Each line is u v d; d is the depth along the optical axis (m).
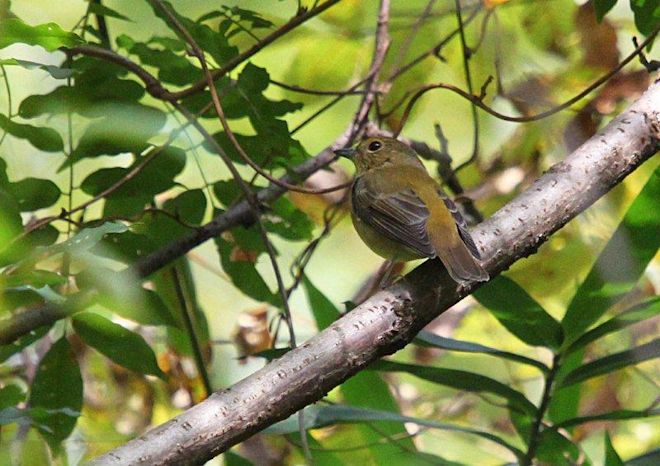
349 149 10.59
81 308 8.00
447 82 12.59
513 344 13.47
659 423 12.80
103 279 7.73
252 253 10.41
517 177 12.50
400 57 11.09
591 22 11.80
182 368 11.35
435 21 12.05
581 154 7.97
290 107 9.35
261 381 6.32
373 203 10.15
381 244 10.40
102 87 9.06
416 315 7.16
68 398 8.59
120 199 9.38
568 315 8.17
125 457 5.84
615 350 12.77
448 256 7.48
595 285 8.13
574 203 7.86
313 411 8.27
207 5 10.72
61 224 11.60
